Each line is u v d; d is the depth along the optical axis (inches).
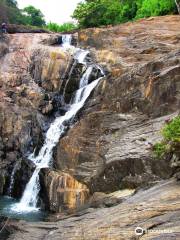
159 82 616.7
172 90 598.9
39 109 812.6
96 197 510.9
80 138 612.1
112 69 818.8
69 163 609.9
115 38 914.7
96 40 937.5
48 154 703.1
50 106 816.3
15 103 825.5
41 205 625.0
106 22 1221.1
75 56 900.6
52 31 1346.0
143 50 848.9
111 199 466.6
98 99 724.7
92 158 581.0
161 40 873.5
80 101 794.8
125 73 706.8
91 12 1223.5
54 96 844.0
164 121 561.0
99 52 897.5
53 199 593.6
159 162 474.3
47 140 742.5
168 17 952.3
